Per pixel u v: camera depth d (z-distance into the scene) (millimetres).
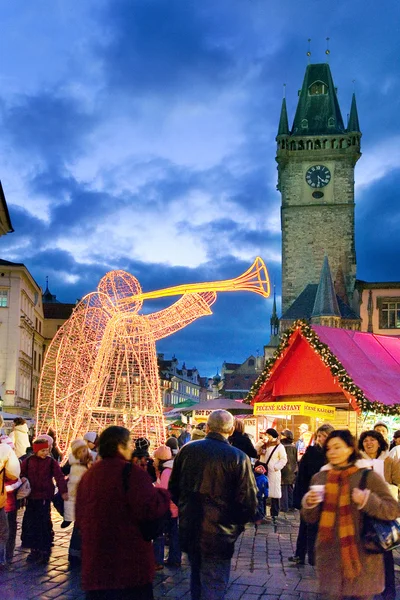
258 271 18172
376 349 23625
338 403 22391
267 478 17047
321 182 78875
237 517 6984
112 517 5496
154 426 21750
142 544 5566
